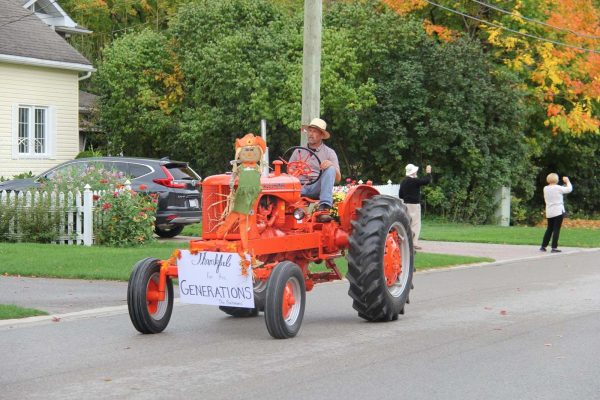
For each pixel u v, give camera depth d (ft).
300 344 45.96
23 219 93.81
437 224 148.97
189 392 35.68
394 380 37.81
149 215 93.86
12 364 41.06
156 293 49.06
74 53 149.07
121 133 172.65
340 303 61.67
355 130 148.77
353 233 52.54
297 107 143.95
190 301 48.14
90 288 65.36
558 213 103.30
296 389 36.19
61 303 58.95
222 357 42.57
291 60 153.17
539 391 36.09
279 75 148.87
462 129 150.92
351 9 156.15
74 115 150.30
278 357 42.57
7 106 138.31
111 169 101.09
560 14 163.43
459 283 73.10
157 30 218.38
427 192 154.61
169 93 168.35
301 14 159.63
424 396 35.17
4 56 134.62
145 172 102.22
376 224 52.42
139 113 168.14
